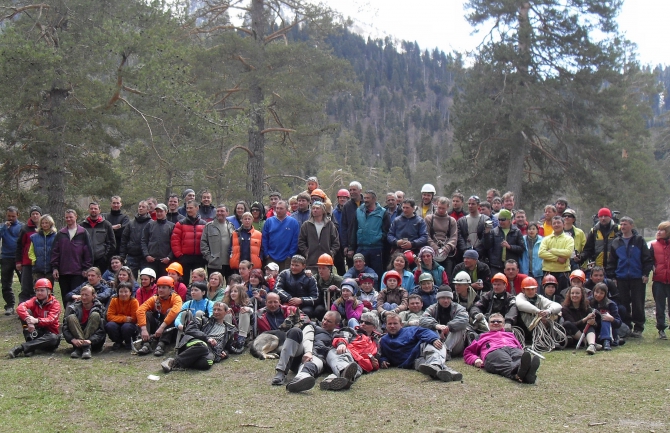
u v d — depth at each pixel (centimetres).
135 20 1455
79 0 1438
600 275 892
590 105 2402
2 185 1520
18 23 1480
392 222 963
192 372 704
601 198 2370
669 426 523
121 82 1412
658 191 3550
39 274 964
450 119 2545
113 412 564
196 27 1955
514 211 1096
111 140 1603
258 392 627
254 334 823
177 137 1705
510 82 2397
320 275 873
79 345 765
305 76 1962
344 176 3619
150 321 806
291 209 1159
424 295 835
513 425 527
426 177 5688
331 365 669
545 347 816
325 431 515
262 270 988
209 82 1841
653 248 915
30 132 1450
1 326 960
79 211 1612
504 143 2420
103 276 927
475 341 754
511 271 876
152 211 1024
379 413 560
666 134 4206
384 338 753
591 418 545
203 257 975
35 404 585
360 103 11669
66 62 1373
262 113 1853
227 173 2052
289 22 2086
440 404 586
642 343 875
